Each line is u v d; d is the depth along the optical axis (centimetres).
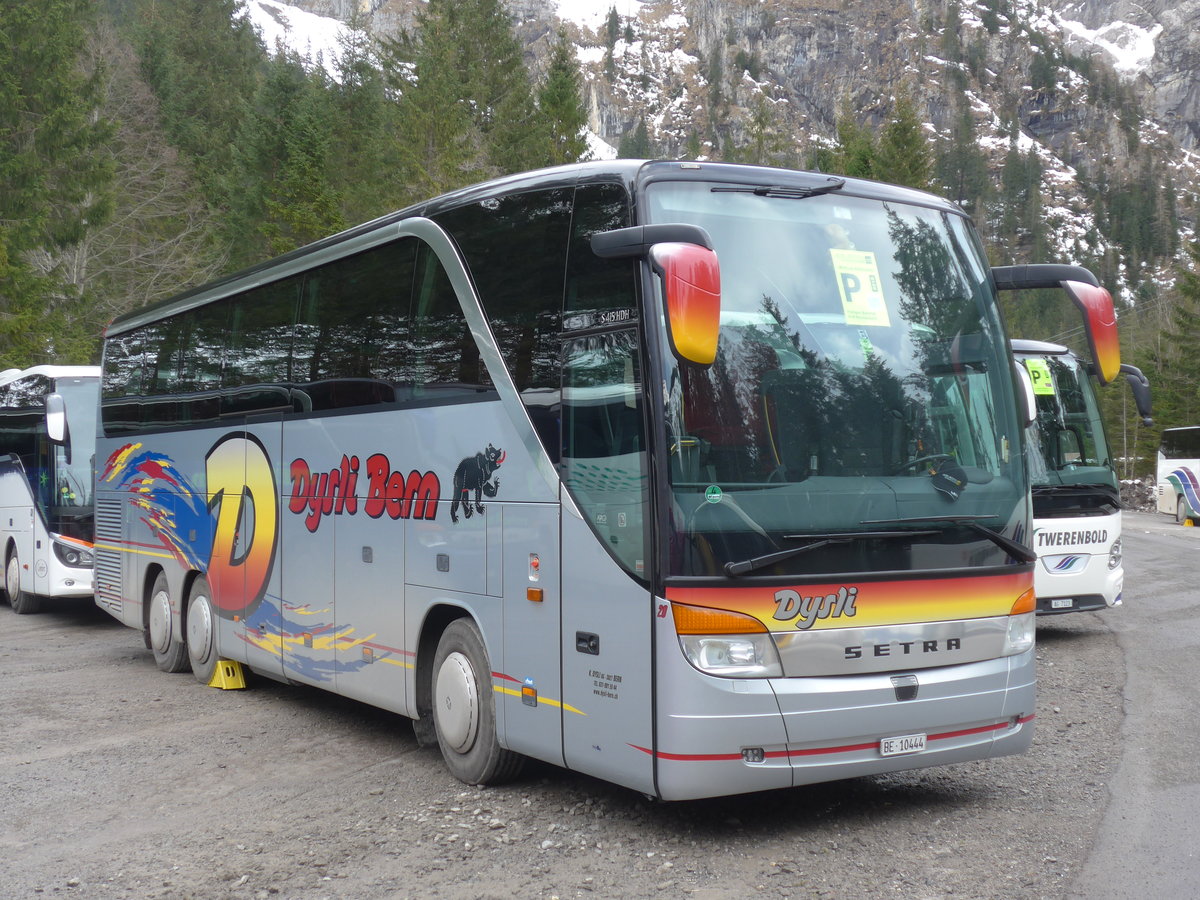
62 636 1455
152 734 851
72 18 3519
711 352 471
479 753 662
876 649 548
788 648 528
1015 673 593
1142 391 889
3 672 1159
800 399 553
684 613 515
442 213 708
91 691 1038
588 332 573
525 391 618
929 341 600
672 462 523
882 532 553
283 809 644
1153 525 3766
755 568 520
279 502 908
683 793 515
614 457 551
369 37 5878
